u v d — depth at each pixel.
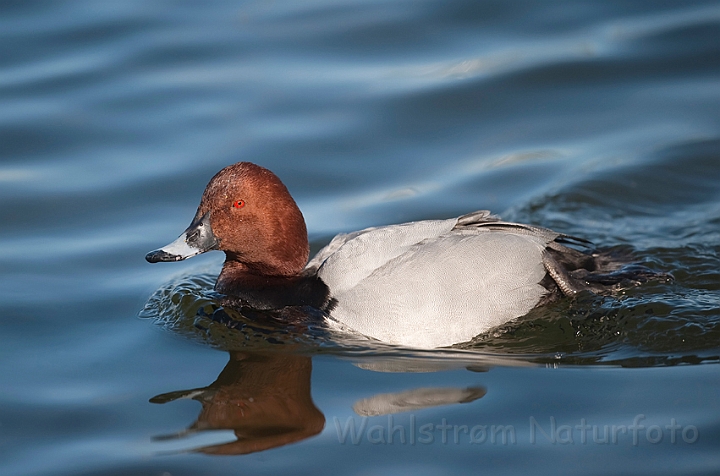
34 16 16.77
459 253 9.19
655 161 13.40
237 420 7.97
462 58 15.88
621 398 7.95
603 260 10.57
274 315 9.70
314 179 13.44
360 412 7.94
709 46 15.68
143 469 7.27
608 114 14.59
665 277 10.24
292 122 14.55
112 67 15.62
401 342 9.11
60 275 11.23
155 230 12.28
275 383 8.56
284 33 16.61
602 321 9.41
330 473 7.11
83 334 9.80
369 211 12.74
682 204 12.55
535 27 16.53
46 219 12.50
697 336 9.09
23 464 7.46
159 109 14.77
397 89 15.23
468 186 13.21
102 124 14.42
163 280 11.27
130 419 8.07
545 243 9.84
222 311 9.94
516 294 9.38
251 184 9.59
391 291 9.08
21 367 9.06
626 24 16.45
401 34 16.52
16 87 15.09
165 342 9.57
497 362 8.76
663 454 7.16
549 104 14.90
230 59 15.91
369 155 13.95
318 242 12.03
